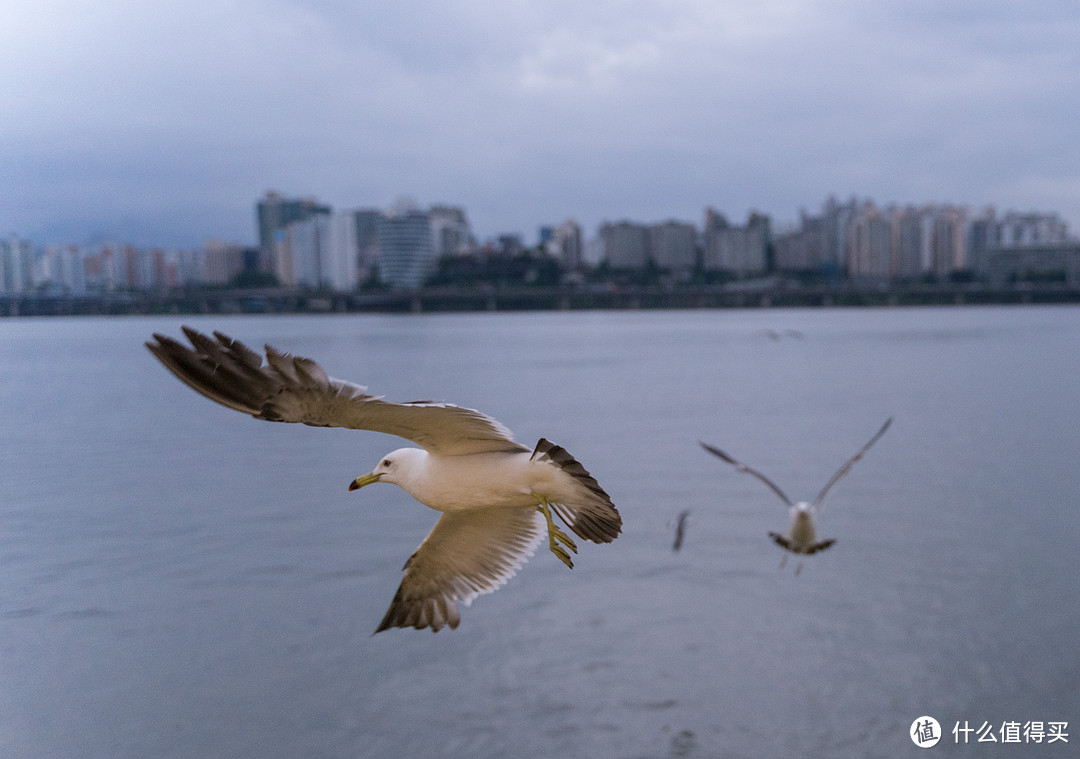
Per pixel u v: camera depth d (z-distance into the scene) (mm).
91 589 17438
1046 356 83750
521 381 60750
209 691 13383
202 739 12312
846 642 15109
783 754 12062
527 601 16906
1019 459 31203
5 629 15570
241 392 4137
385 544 20438
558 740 12344
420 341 115938
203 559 19359
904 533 21312
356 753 12047
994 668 14227
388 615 6195
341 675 14055
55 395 55562
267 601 16875
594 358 83750
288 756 11953
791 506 13594
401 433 5012
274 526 22016
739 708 13086
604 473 28891
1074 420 41438
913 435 37094
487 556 6172
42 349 106250
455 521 6031
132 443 36031
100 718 12797
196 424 41781
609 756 11883
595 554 19531
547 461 5105
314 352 92500
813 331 138000
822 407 47156
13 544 20453
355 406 4430
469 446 5219
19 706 13047
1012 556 19422
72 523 22266
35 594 17203
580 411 45188
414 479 5270
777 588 17453
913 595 17203
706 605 16672
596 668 14094
